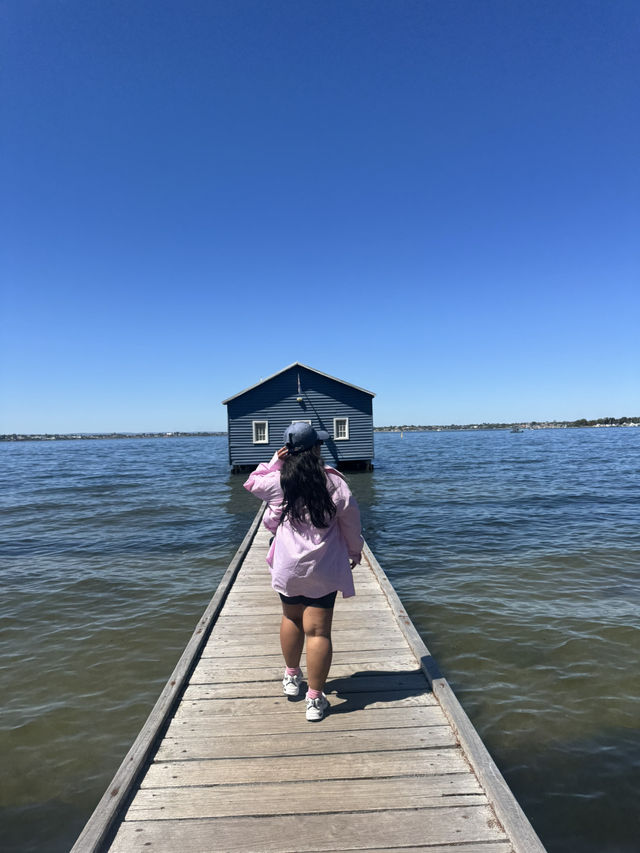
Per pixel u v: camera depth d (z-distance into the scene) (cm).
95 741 414
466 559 979
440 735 298
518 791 349
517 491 1998
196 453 7038
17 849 306
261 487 297
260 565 732
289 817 235
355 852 215
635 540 1110
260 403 2514
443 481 2392
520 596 756
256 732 303
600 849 301
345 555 300
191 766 272
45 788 359
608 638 600
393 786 255
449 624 650
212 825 230
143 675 530
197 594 799
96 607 750
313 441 293
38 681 520
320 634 301
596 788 351
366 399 2558
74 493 2223
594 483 2281
